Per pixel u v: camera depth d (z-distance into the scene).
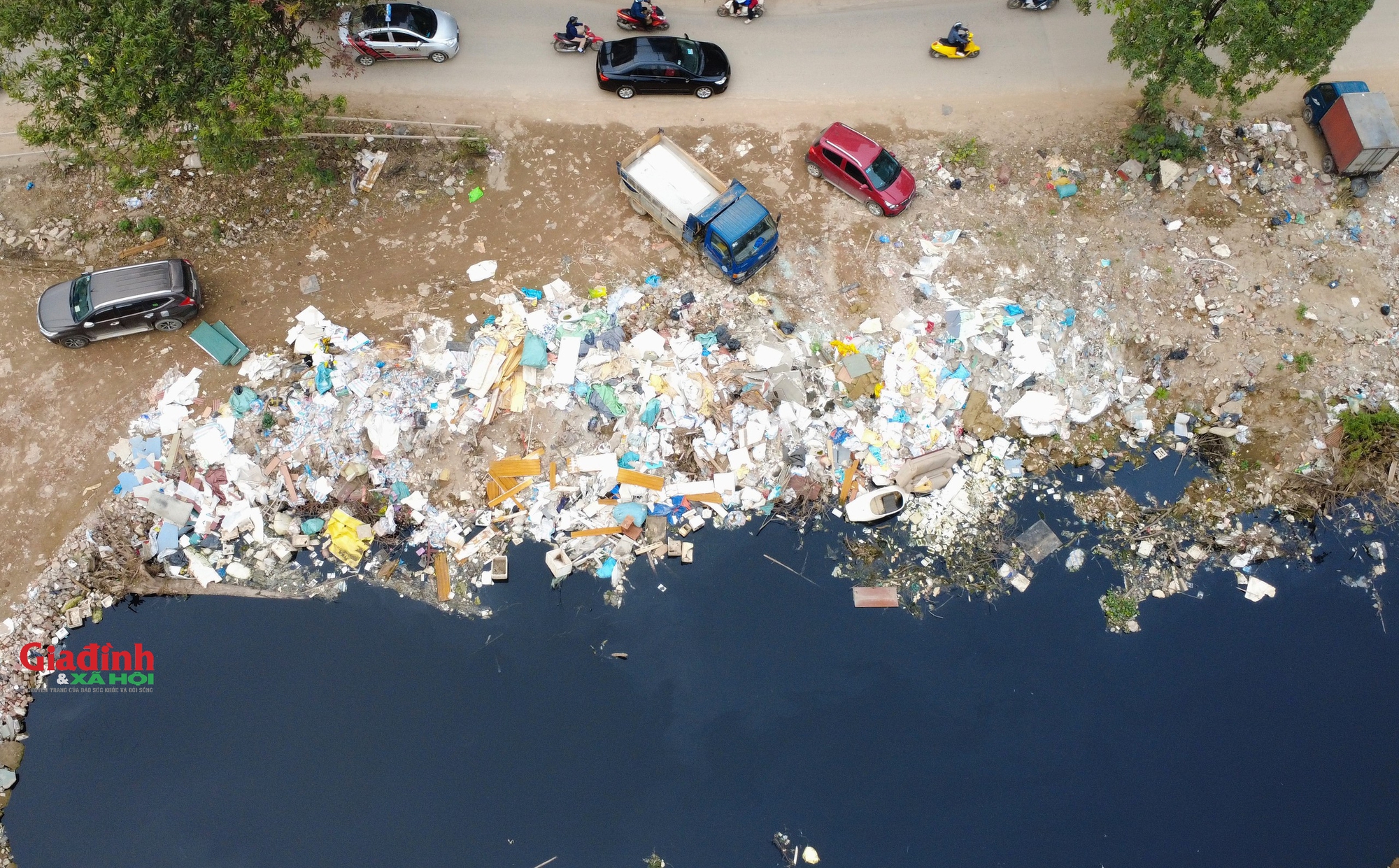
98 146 22.42
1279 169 25.61
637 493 22.77
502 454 23.06
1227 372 23.78
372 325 24.31
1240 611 22.14
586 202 25.83
